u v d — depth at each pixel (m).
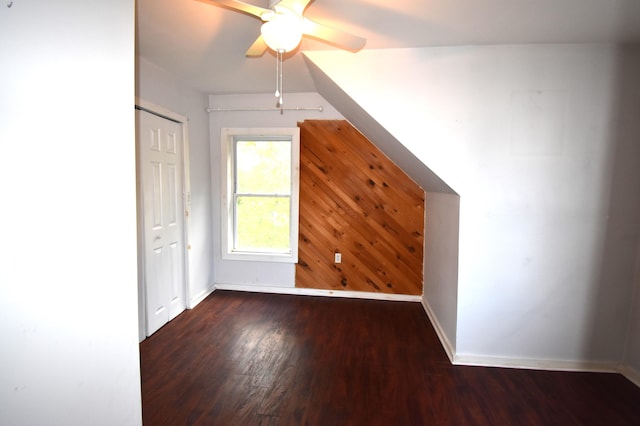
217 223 3.83
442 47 2.24
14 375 0.65
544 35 2.03
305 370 2.27
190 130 3.29
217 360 2.38
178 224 3.14
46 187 0.69
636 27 1.89
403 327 2.98
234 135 3.71
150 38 2.16
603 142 2.18
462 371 2.28
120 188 0.92
